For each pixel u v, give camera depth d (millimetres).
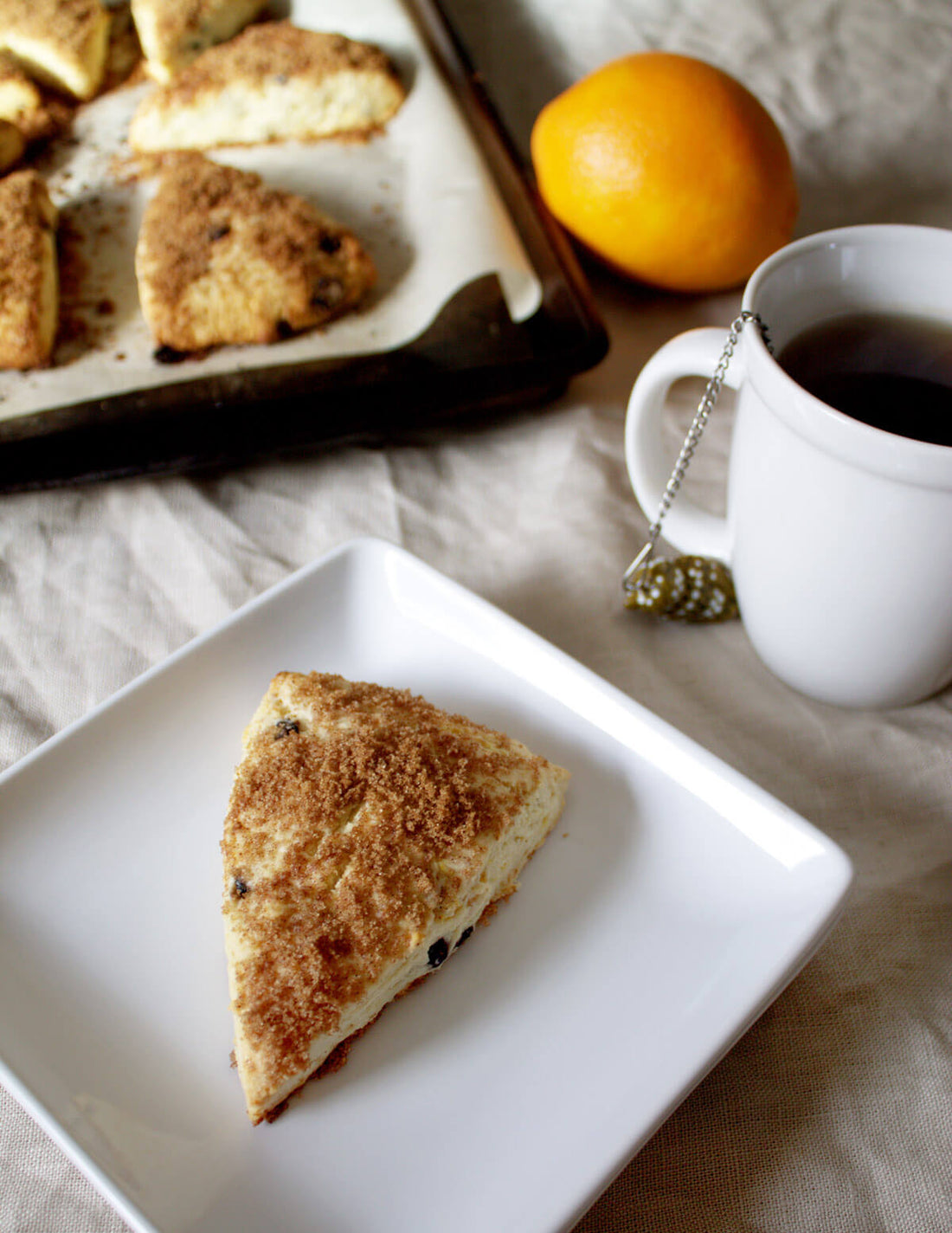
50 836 493
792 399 476
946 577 484
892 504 473
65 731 500
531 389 596
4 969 473
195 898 488
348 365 604
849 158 711
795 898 476
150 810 501
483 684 523
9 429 586
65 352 613
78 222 661
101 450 579
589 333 607
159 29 699
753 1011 461
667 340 643
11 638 559
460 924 476
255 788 490
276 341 614
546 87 752
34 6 706
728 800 493
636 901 486
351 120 694
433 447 612
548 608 565
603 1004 470
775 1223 460
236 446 580
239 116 687
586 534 582
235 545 582
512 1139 451
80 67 696
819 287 507
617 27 776
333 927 466
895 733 533
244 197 631
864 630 504
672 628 560
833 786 525
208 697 518
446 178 662
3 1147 466
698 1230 458
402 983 471
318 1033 456
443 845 477
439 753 495
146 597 569
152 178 678
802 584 505
